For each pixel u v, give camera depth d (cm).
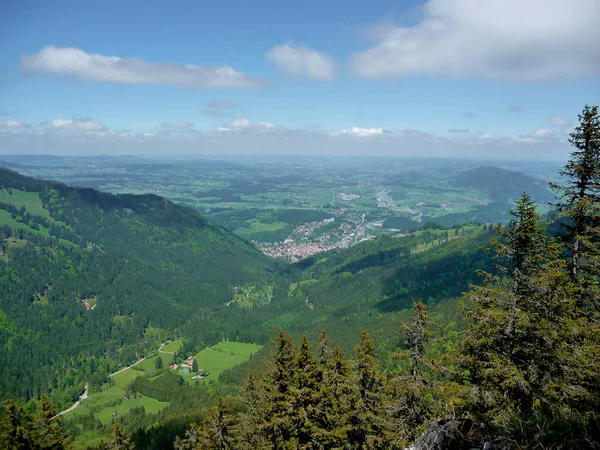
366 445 2370
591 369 1383
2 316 19200
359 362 2528
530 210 1639
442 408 1825
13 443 3375
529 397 1469
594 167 1895
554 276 1530
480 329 1675
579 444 939
